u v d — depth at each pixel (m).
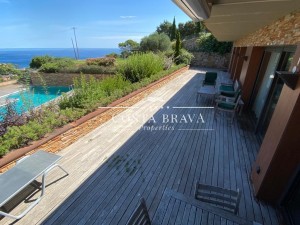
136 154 3.76
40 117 4.19
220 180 3.07
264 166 2.56
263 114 4.33
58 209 2.54
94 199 2.70
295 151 2.19
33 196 2.74
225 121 5.30
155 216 1.84
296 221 2.18
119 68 8.95
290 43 2.70
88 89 5.57
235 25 3.65
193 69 15.88
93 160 3.57
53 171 3.27
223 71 14.96
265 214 2.46
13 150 3.17
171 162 3.52
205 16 1.83
